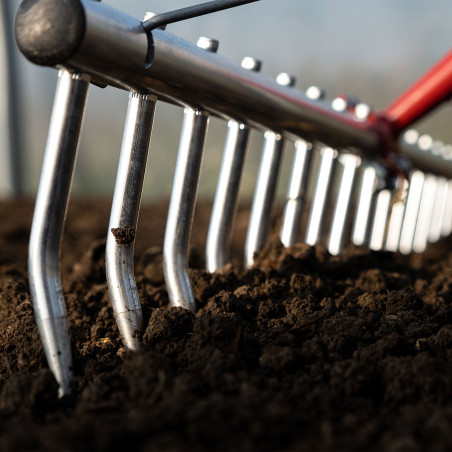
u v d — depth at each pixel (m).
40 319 0.53
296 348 0.56
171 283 0.60
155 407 0.49
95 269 0.70
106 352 0.58
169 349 0.55
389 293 0.61
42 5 0.53
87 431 0.47
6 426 0.50
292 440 0.47
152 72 0.56
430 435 0.47
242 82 0.63
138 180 0.57
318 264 0.67
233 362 0.53
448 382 0.50
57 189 0.53
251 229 0.70
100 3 0.53
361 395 0.51
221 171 0.67
